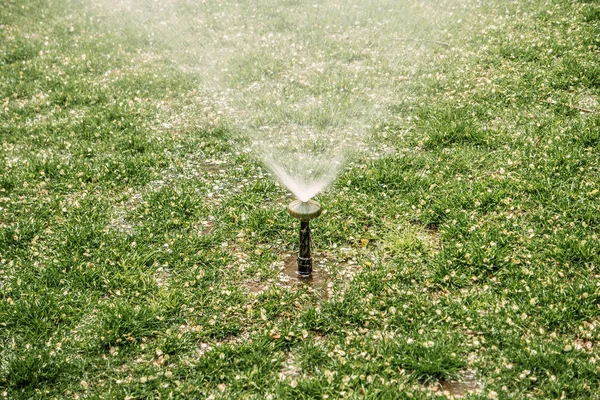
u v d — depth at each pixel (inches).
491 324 49.7
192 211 64.1
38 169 70.9
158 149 75.0
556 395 44.8
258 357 48.3
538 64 88.0
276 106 83.6
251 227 61.5
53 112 84.4
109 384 47.5
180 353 49.3
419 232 60.3
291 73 93.7
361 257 57.9
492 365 47.0
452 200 62.6
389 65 93.4
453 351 47.9
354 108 81.8
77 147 76.0
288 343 49.9
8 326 51.7
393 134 75.7
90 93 89.4
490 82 84.1
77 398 46.5
